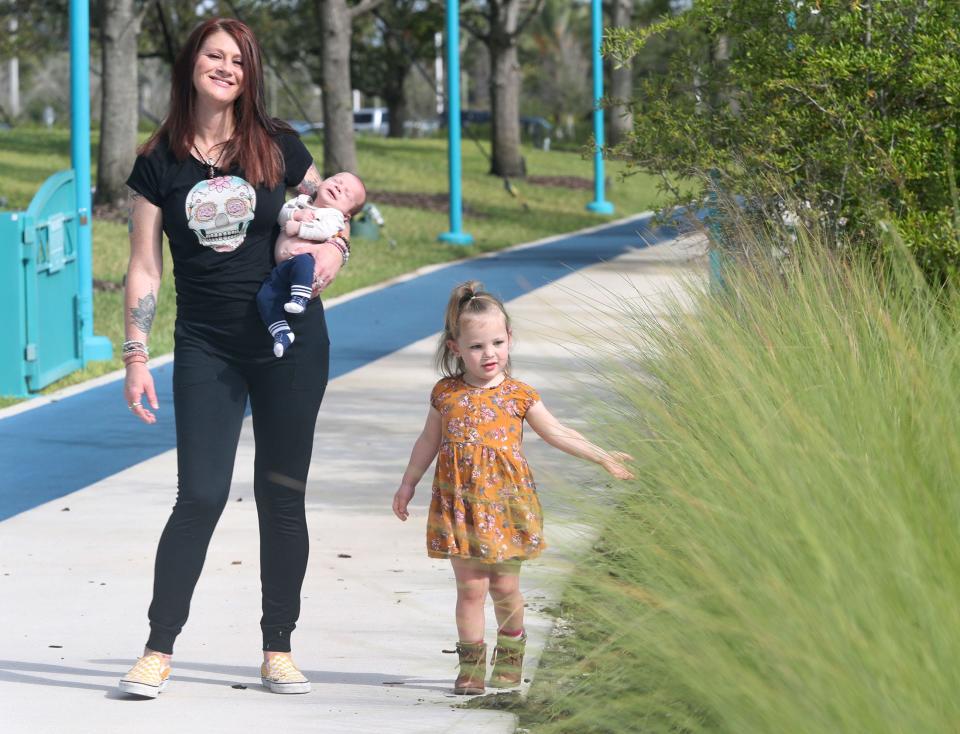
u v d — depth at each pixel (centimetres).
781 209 2281
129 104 7388
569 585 1066
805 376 1285
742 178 2400
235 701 1288
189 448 1330
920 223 2184
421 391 3172
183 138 1338
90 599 1659
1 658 1438
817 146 2394
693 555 948
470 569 1274
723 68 2767
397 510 1345
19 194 7606
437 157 12644
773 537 911
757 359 1321
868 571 852
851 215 2322
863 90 2444
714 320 1526
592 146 2684
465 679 1283
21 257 3145
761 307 1545
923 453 1062
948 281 1873
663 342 1581
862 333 1452
